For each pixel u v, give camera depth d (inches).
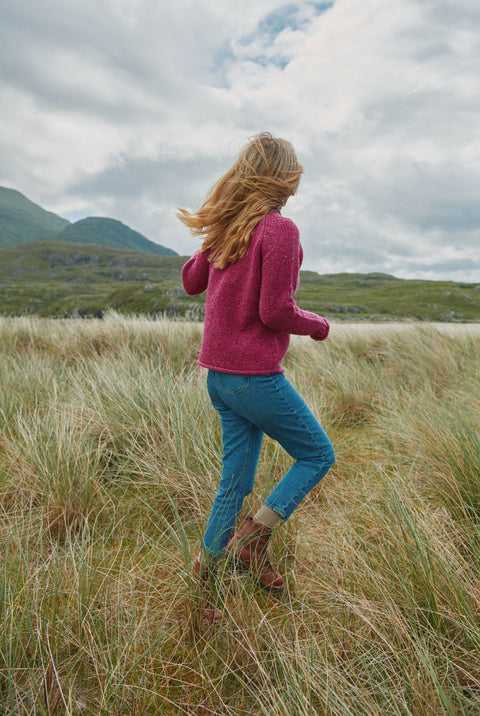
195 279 65.9
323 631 54.9
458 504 76.8
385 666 47.7
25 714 43.4
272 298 50.7
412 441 104.6
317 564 66.4
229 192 56.6
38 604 56.0
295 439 58.3
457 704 43.9
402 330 235.3
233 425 60.4
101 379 134.9
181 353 197.8
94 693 47.3
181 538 64.4
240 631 52.9
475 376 160.6
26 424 104.9
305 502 88.5
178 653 53.6
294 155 57.6
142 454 101.8
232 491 59.6
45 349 214.1
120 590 58.1
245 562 61.1
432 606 53.3
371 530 70.3
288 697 43.9
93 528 76.9
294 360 211.8
